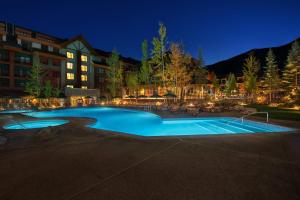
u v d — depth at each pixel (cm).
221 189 342
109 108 3148
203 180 379
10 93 3628
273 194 323
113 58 4575
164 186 356
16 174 417
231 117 1541
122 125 1612
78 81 5000
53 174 415
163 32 3519
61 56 4512
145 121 1819
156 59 3622
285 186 351
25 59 4019
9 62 3734
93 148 614
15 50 3731
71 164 475
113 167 452
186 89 3925
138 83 4600
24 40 4006
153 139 725
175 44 3347
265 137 749
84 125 1091
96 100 4256
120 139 734
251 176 395
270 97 3481
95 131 892
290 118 1352
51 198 319
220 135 781
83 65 5197
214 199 310
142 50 4212
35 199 316
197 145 637
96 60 5672
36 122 1421
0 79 3631
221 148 599
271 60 3812
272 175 399
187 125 1470
